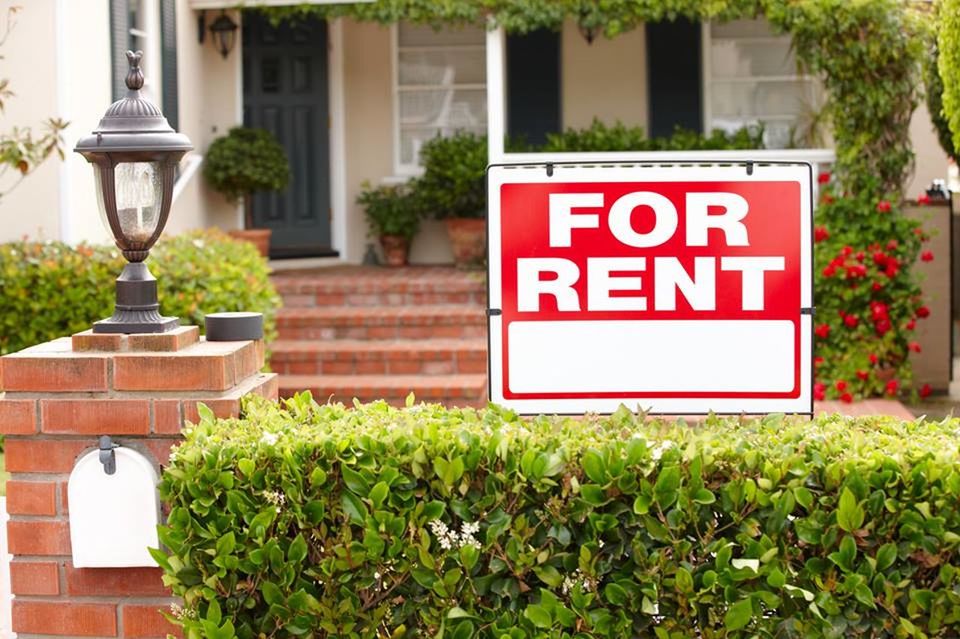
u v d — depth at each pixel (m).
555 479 3.48
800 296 3.79
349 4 11.29
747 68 12.88
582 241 3.81
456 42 13.31
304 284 11.19
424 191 12.64
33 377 3.88
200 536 3.56
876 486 3.36
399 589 3.55
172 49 11.20
